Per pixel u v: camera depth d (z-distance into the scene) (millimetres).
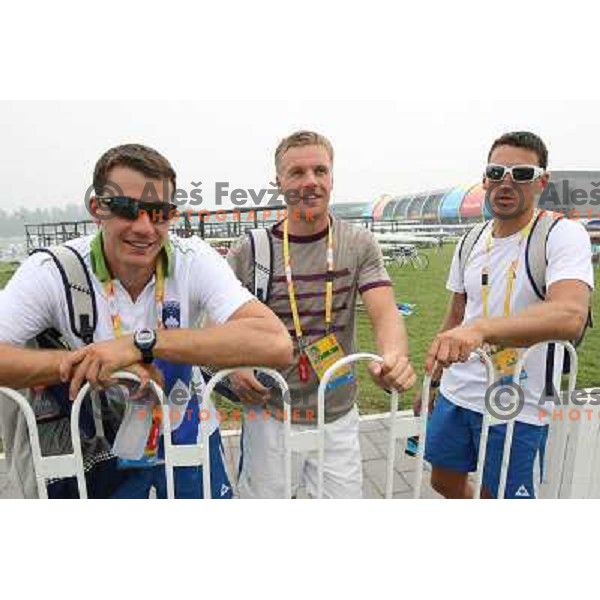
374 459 3715
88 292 1559
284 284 2135
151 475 1868
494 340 1701
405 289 8055
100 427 1626
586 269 1932
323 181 2049
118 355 1426
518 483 2234
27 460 1614
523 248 2121
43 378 1430
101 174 1500
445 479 2578
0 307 1489
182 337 1492
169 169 1542
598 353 5883
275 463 2227
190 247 1705
